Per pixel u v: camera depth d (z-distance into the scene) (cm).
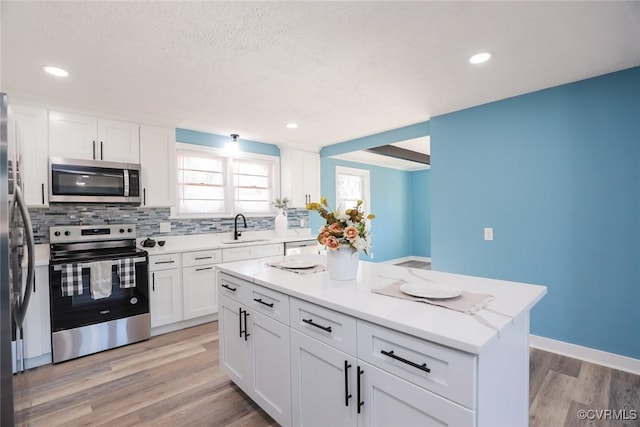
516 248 281
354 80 240
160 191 339
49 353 255
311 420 148
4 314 120
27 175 264
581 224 248
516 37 183
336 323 133
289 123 355
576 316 252
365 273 187
